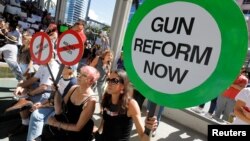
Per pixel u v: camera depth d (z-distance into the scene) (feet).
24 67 14.44
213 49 3.27
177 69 3.68
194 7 3.49
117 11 21.70
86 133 7.93
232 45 3.04
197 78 3.44
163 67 3.85
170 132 13.79
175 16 3.73
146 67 4.07
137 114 6.56
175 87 3.68
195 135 13.89
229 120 14.71
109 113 7.02
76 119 7.82
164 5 3.85
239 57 2.97
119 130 6.92
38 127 9.43
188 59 3.56
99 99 14.88
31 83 11.30
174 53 3.73
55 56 11.26
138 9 4.19
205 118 14.12
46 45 8.44
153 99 3.94
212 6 3.25
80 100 7.72
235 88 14.52
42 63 8.57
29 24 36.19
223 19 3.13
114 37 21.76
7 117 12.40
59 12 50.83
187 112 14.97
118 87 6.64
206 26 3.35
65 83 9.88
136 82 4.20
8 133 11.10
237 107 7.69
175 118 15.61
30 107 10.74
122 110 6.79
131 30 4.30
